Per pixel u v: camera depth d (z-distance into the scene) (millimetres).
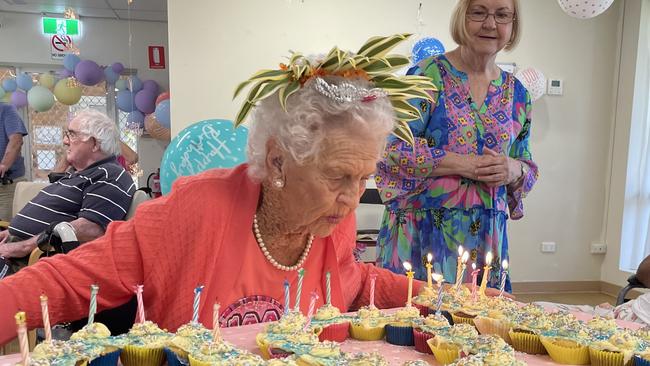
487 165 1444
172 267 1025
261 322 1104
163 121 4141
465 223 1504
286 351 958
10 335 900
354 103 873
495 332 1177
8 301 899
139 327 978
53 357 860
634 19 4176
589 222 4449
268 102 941
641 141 4238
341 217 984
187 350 917
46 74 5535
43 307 867
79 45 6105
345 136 882
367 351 1090
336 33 3900
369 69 947
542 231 4391
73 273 967
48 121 6141
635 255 4293
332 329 1108
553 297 4254
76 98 5191
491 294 1421
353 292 1346
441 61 1562
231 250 1042
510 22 1491
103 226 2395
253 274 1094
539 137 4309
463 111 1514
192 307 1033
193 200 1026
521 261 4383
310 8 3844
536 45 4223
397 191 1514
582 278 4477
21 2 5523
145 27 6184
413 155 1469
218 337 936
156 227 1015
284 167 941
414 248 1547
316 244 1187
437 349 1023
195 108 3758
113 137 2576
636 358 1009
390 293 1385
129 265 1014
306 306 1165
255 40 3791
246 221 1043
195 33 3699
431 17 4008
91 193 2412
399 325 1129
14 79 5543
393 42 923
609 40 4320
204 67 3738
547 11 4199
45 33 5574
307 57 935
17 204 3244
